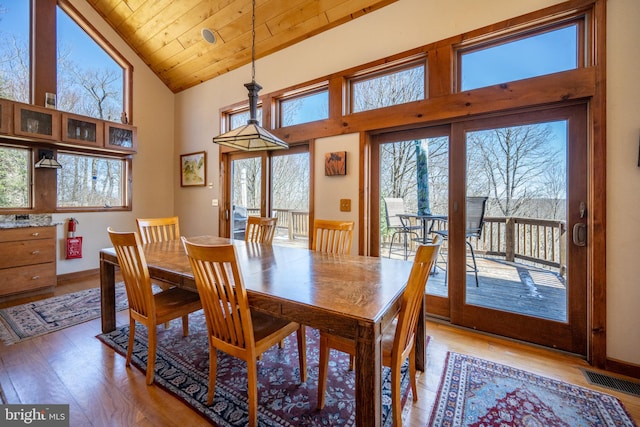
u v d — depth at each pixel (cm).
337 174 314
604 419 149
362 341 111
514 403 161
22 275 311
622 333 191
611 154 192
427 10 261
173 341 227
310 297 132
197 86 464
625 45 188
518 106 222
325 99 339
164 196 492
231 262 132
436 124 268
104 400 161
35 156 354
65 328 247
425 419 150
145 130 464
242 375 185
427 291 279
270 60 370
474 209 251
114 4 386
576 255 211
